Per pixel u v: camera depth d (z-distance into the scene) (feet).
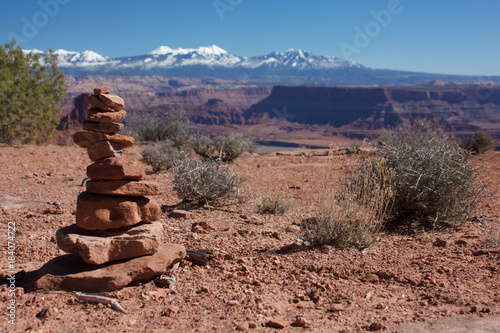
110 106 16.30
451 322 11.97
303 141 622.95
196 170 31.86
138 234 16.15
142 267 15.34
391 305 13.51
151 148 49.44
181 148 62.64
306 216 27.45
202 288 15.06
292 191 37.04
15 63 67.10
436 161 25.76
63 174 43.52
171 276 15.85
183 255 16.89
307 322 12.33
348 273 16.61
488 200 32.01
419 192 25.41
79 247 15.06
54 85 71.31
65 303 13.67
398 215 26.68
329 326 12.21
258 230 24.48
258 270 17.15
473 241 21.02
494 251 18.24
